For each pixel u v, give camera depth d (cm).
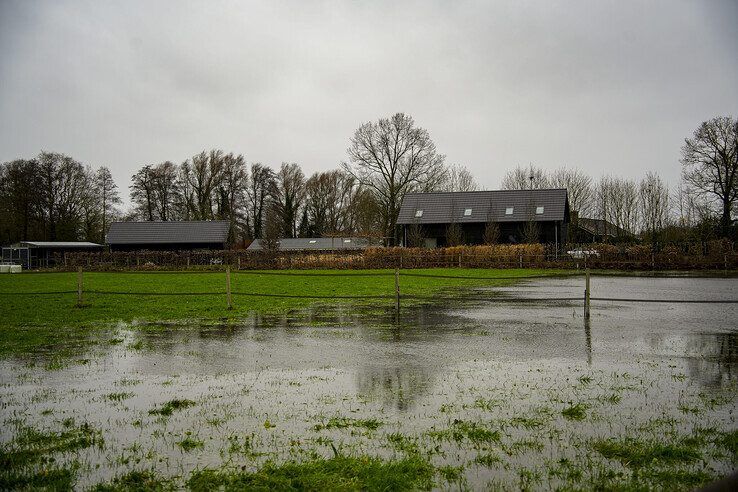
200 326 1416
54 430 644
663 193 6788
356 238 7306
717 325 1369
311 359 1007
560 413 676
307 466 525
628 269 3966
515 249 4191
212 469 526
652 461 529
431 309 1734
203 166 8031
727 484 198
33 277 3756
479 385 811
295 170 8994
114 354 1072
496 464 529
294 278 3316
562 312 1639
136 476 510
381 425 641
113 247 6272
